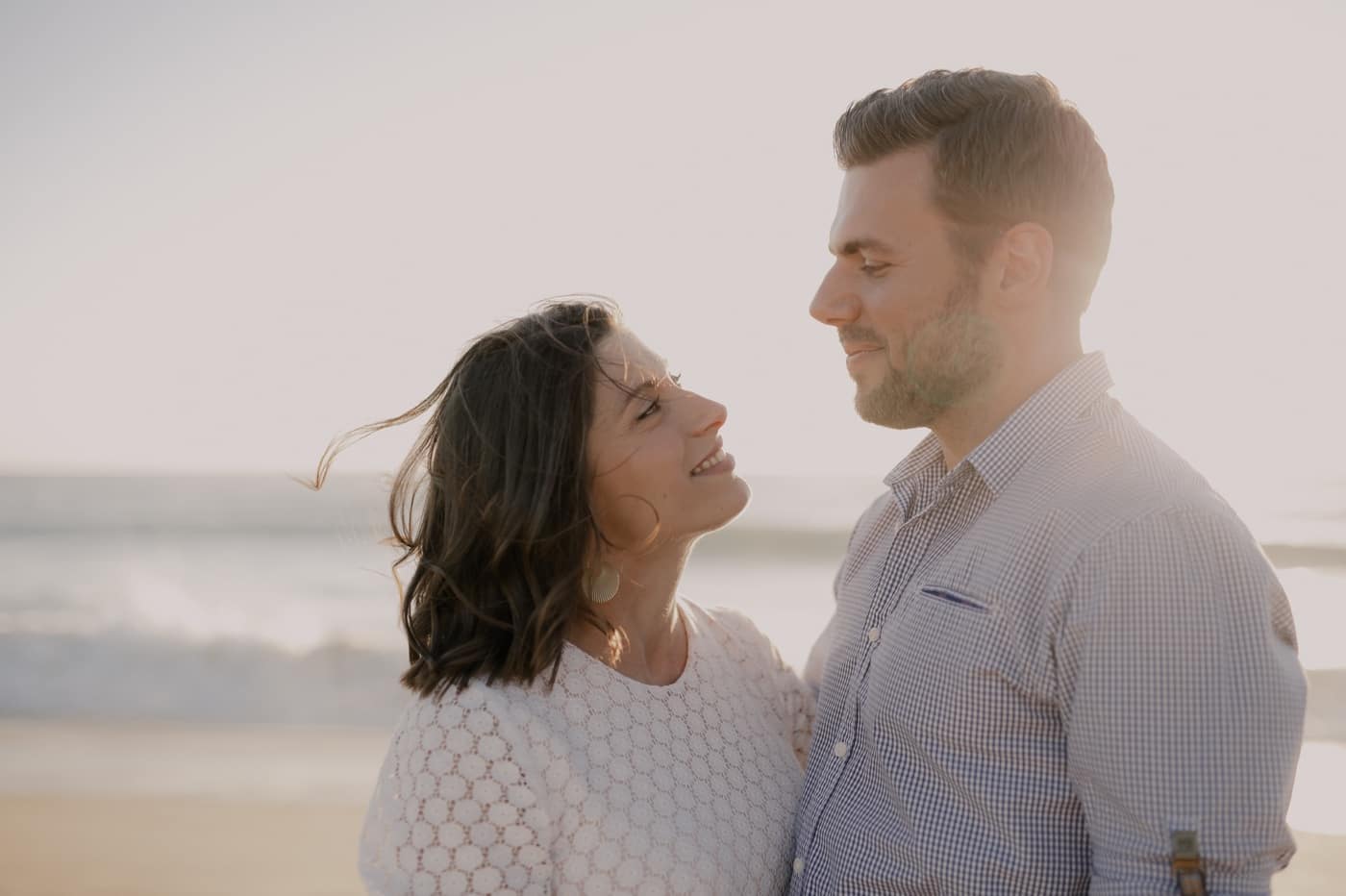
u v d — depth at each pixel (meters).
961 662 1.94
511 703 2.01
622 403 2.16
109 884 6.11
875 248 2.11
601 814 1.99
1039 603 1.88
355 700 11.06
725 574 17.75
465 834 1.91
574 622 2.18
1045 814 1.88
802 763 2.50
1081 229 2.11
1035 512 1.94
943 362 2.08
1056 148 2.06
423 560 2.22
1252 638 1.72
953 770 1.94
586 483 2.15
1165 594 1.75
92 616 15.29
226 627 14.32
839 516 23.30
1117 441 1.99
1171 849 1.70
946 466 2.23
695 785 2.13
